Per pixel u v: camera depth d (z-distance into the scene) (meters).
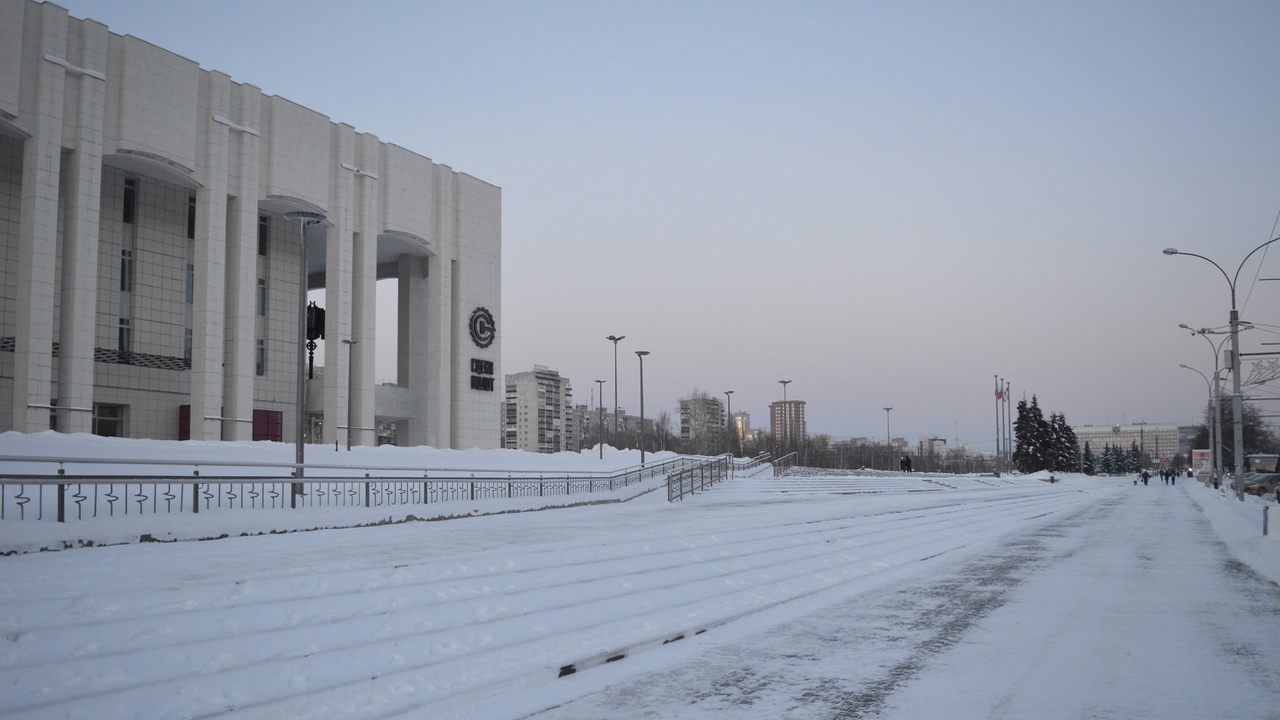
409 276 65.94
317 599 9.77
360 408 55.97
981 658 8.79
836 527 23.11
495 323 67.94
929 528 25.23
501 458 53.22
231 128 48.88
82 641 7.59
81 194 41.56
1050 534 24.95
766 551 17.25
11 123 39.41
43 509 17.92
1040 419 127.69
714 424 152.25
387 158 59.53
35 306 39.62
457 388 64.38
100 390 46.44
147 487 22.47
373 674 7.74
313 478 22.98
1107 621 10.88
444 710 7.09
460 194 65.62
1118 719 6.62
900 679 7.95
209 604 9.19
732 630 10.59
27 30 40.38
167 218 50.41
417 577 11.52
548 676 8.16
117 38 43.81
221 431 47.84
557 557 14.00
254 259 49.69
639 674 8.34
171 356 50.06
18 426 39.22
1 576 10.88
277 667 7.57
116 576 11.20
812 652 9.20
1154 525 28.58
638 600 11.64
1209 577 15.23
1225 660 8.64
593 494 39.88
